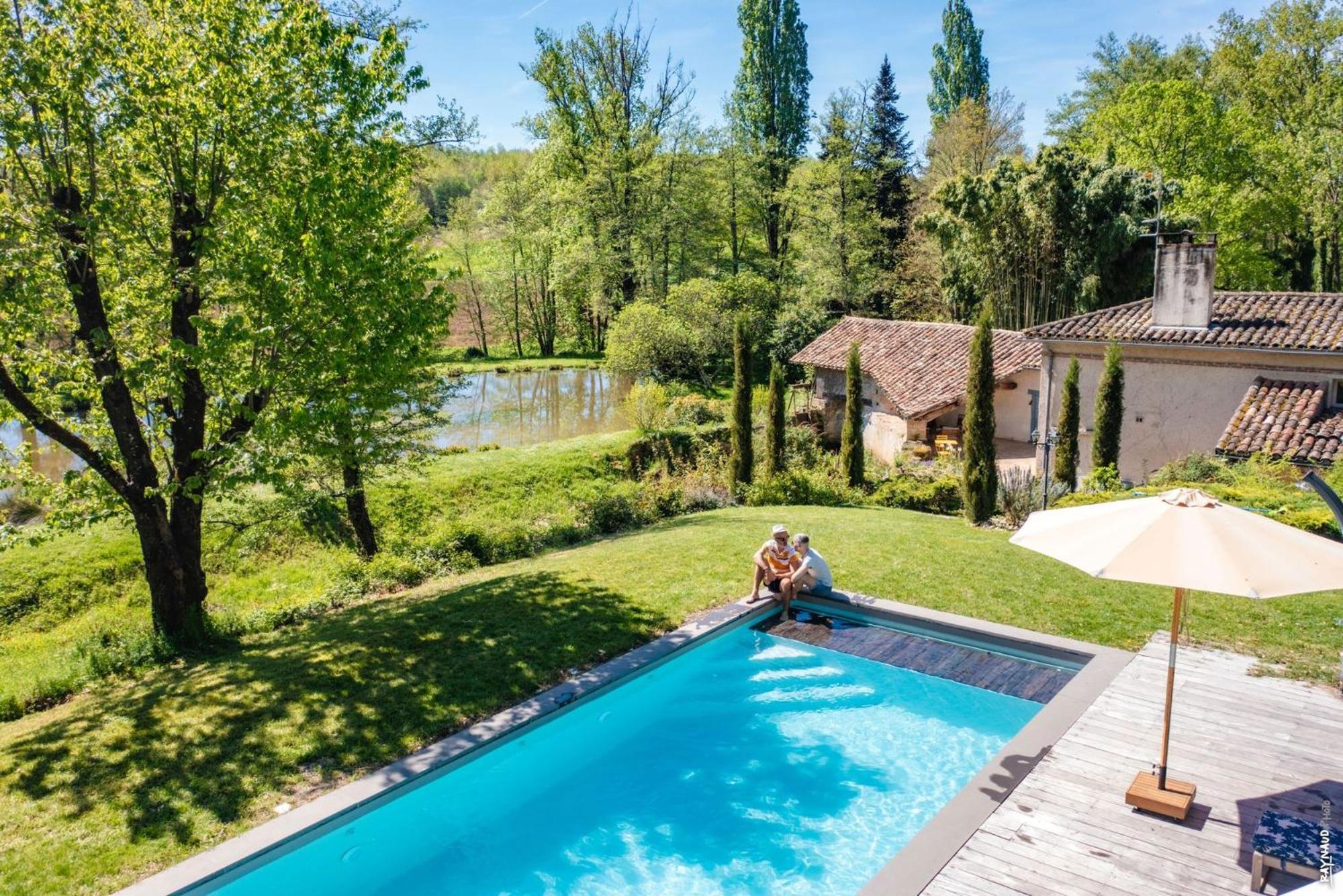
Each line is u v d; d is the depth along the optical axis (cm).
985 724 970
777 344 5059
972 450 1930
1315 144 3884
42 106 1105
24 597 1706
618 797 870
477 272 6688
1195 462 1898
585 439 3105
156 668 1215
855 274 5306
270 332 1173
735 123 6097
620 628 1183
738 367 2425
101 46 1125
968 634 1146
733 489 2455
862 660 1112
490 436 3666
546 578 1454
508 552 1884
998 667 1076
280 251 1215
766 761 923
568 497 2650
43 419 1178
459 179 10388
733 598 1310
